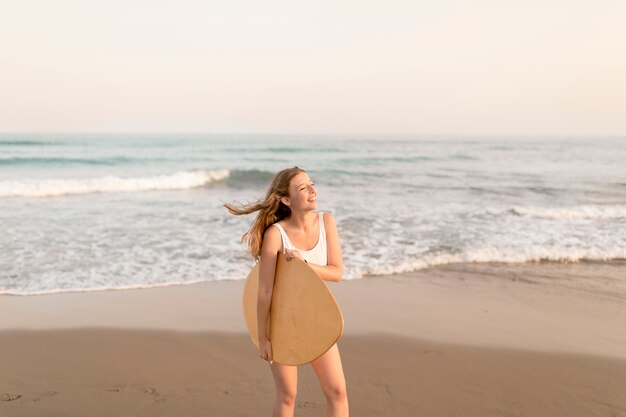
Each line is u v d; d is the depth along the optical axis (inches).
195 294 268.8
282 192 107.0
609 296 276.2
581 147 2405.3
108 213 507.5
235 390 159.8
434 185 826.2
